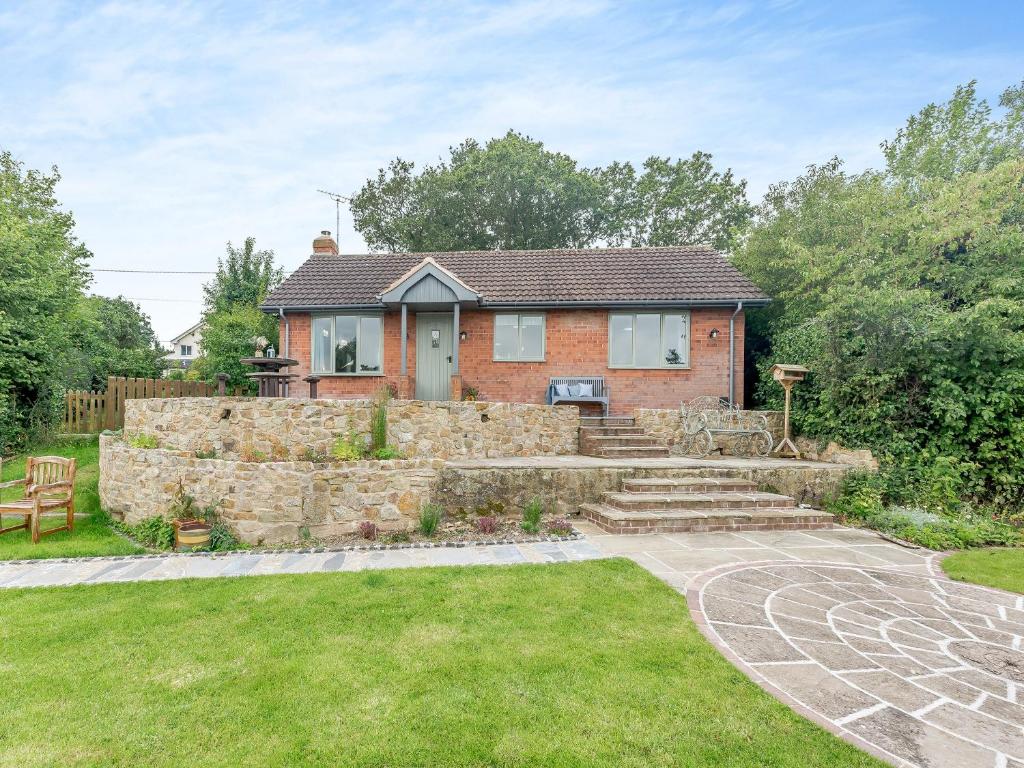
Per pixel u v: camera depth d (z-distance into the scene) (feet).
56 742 9.57
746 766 8.86
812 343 37.76
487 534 24.39
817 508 30.40
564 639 13.55
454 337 44.04
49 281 47.60
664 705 10.64
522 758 9.07
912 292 29.71
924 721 10.20
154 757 9.18
